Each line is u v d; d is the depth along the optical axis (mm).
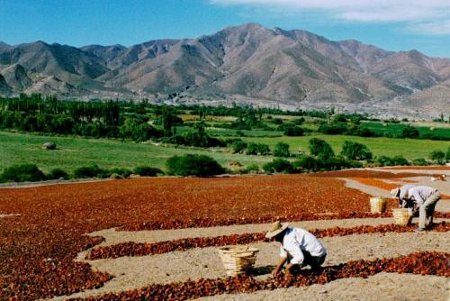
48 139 139750
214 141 144250
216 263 20250
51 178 77750
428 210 24500
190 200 43344
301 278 16453
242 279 16828
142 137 150875
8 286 18078
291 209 36000
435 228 24781
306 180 64000
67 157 106062
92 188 59781
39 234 28734
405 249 20891
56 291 17219
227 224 30125
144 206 40156
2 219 35750
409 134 170625
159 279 18375
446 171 82812
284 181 62719
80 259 22531
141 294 15906
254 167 91375
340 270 17391
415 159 115875
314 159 96938
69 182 72938
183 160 83938
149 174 84875
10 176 74812
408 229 24844
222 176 82375
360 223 28375
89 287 17594
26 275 19516
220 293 15984
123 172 82562
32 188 63375
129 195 49000
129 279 18609
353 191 48062
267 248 22469
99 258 22375
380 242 22359
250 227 28797
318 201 40219
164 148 132375
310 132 178000
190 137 143250
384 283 16266
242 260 17281
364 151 119750
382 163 108438
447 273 16922
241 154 126000
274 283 16234
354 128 176250
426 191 24281
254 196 45125
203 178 75688
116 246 23953
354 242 22625
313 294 15367
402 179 65000
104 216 35312
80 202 44250
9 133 149500
